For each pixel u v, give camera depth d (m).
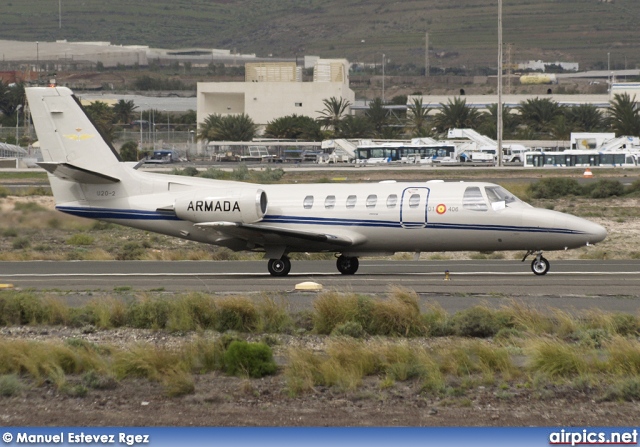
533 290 95.12
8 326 82.44
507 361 65.38
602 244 153.62
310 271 119.88
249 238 112.19
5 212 168.50
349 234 111.25
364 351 66.50
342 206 111.81
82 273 118.25
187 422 55.66
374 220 110.56
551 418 56.00
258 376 64.81
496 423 55.22
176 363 66.00
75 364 65.94
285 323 79.31
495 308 84.31
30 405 58.84
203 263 132.88
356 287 98.62
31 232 167.25
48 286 104.00
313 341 75.06
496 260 133.25
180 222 116.38
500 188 111.06
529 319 77.25
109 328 81.00
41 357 66.12
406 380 63.69
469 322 76.44
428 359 65.25
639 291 94.06
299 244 112.38
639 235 163.00
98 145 119.44
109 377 63.38
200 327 79.19
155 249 156.38
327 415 56.59
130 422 55.75
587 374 62.94
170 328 79.69
